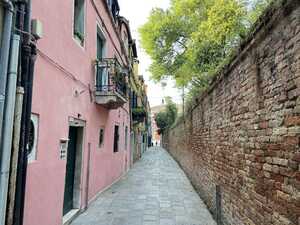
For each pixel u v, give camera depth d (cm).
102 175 937
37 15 438
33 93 429
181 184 1125
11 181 356
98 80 819
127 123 1570
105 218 650
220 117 600
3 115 343
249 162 409
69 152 666
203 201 809
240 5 705
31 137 431
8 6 344
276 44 314
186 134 1356
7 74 350
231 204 511
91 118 781
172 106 3400
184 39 1495
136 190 990
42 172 466
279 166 309
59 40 534
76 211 664
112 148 1107
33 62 400
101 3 883
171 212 701
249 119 408
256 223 379
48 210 493
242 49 432
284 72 296
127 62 1497
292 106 279
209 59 984
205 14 1184
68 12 586
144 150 3503
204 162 809
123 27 1419
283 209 298
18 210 366
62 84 553
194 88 1151
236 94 475
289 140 286
